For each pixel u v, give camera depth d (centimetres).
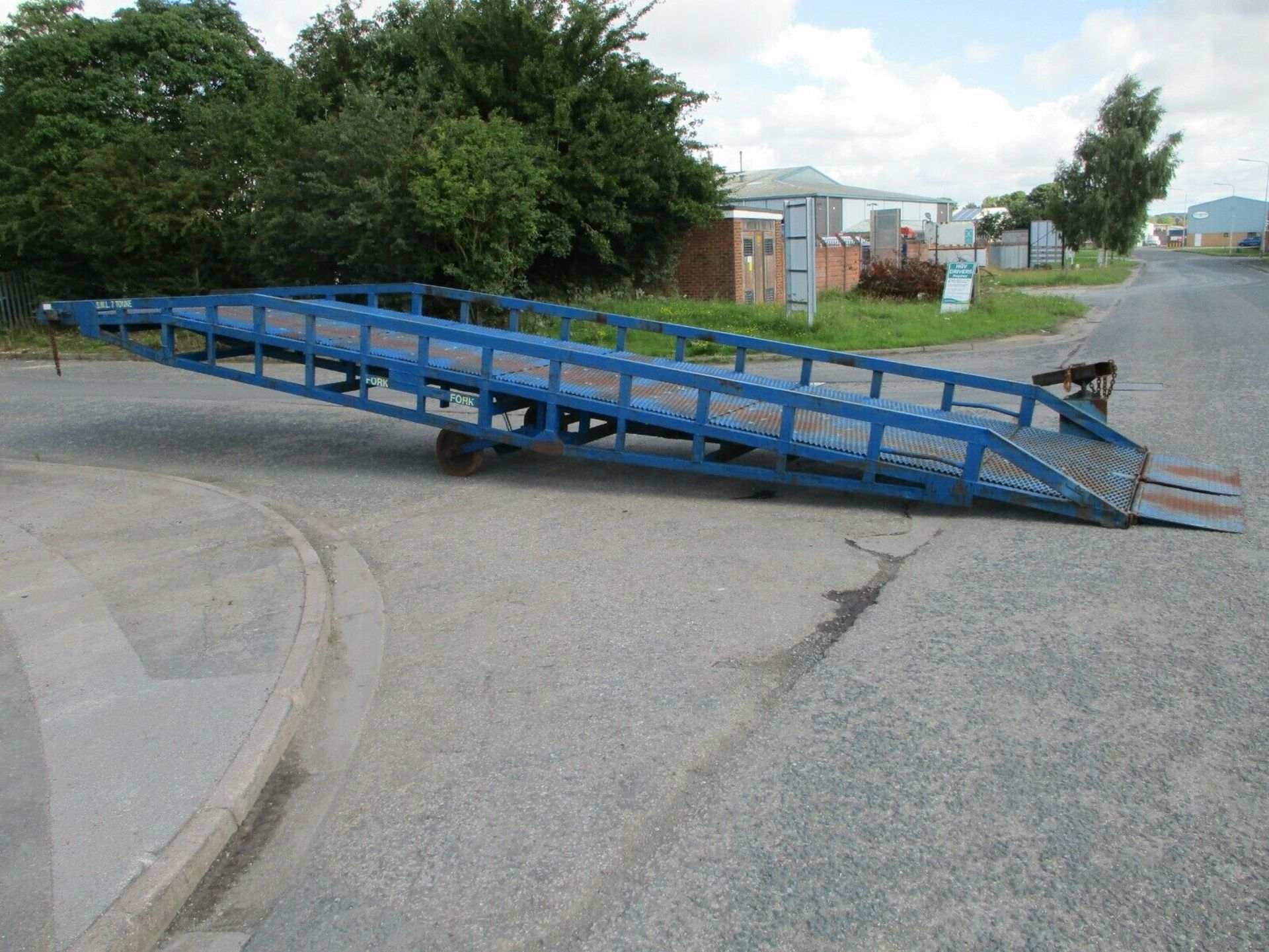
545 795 398
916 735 429
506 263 2091
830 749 420
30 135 2502
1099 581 605
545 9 2491
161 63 2720
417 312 1158
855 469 856
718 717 453
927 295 3125
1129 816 366
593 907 329
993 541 698
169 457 1071
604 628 566
